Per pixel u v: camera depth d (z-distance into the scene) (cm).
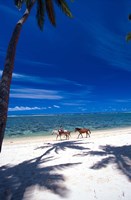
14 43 723
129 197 509
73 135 2319
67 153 1100
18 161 972
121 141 1495
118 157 938
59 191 572
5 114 596
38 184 638
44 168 817
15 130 3141
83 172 735
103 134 2262
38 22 1202
